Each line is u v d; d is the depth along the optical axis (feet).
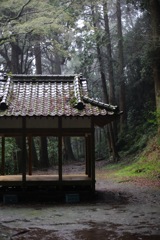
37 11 64.59
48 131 38.06
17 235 23.44
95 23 84.69
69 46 88.33
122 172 64.44
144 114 86.99
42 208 33.50
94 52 89.76
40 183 37.91
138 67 88.53
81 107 37.24
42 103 38.99
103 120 39.75
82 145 149.38
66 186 38.99
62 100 39.78
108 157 96.53
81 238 22.56
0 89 41.63
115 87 103.86
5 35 63.41
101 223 26.89
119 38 89.66
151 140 73.61
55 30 68.95
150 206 33.76
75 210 32.30
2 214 30.73
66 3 69.26
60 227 25.68
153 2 62.18
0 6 64.64
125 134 91.71
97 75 123.44
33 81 43.91
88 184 38.24
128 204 35.06
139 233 23.67
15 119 38.11
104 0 72.74
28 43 85.56
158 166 57.26
